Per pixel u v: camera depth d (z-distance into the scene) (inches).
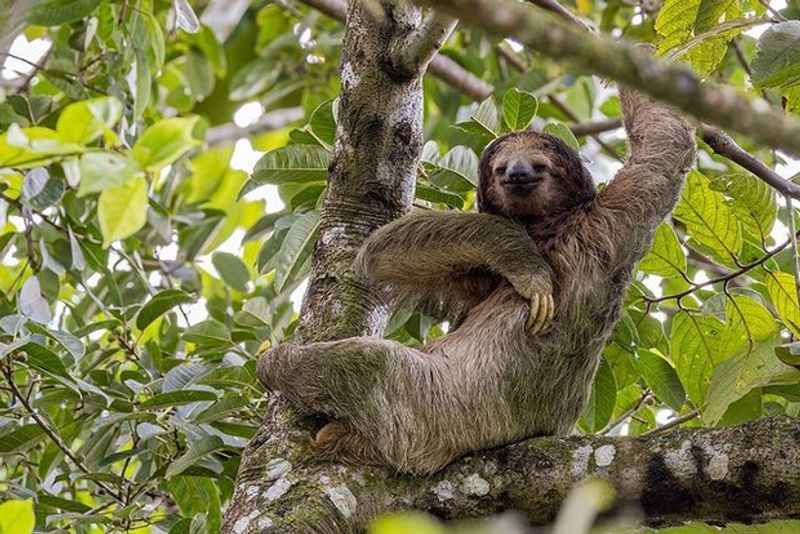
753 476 354.9
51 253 565.9
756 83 384.8
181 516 484.4
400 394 420.8
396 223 448.5
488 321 454.0
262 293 614.9
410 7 442.9
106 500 531.2
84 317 593.9
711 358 458.6
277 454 402.3
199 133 726.5
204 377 470.9
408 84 445.4
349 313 436.1
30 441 469.1
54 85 590.6
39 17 462.0
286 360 420.8
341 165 452.1
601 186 509.7
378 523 217.3
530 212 489.4
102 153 323.6
